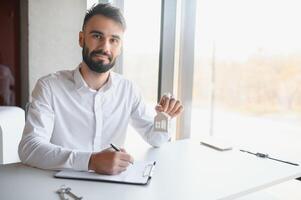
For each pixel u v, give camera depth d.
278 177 1.12
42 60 2.95
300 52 2.26
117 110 1.54
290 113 2.82
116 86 1.54
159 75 2.34
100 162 1.06
